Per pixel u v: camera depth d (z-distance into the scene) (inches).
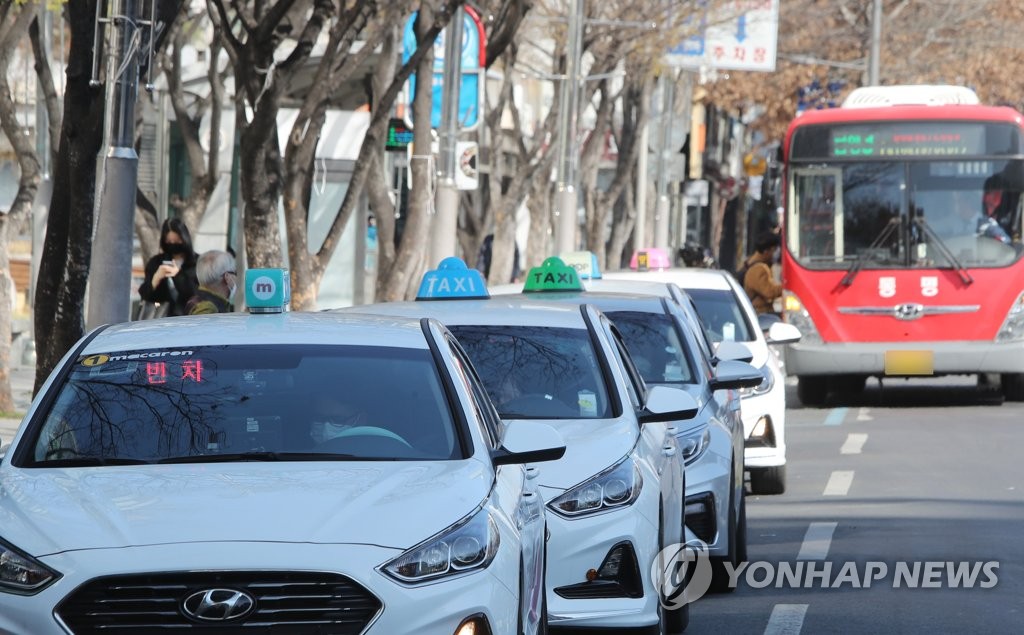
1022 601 1072.8
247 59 1823.3
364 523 611.8
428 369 753.6
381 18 2559.1
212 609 582.6
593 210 4416.8
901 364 2596.0
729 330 1690.5
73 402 729.6
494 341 1007.0
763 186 2755.9
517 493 719.1
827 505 1509.6
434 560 607.8
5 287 2027.6
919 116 2632.9
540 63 4687.5
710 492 1091.9
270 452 697.0
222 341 768.9
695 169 6033.5
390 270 2203.5
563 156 3282.5
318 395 732.0
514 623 639.8
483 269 3927.2
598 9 3580.2
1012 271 2591.0
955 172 2623.0
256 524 605.6
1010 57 5467.5
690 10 3693.4
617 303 1270.9
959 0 5418.3
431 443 710.5
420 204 2193.7
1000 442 2041.1
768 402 1587.1
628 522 861.8
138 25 1322.6
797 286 2635.3
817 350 2608.3
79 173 1515.7
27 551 599.2
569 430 912.3
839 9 5570.9
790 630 990.4
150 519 609.9
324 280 2987.2
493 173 3253.0
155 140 3122.5
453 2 1937.7
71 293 1549.0
